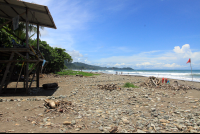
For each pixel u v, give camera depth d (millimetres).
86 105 8234
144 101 9641
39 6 10094
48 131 4582
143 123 5492
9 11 12273
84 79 25953
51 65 37375
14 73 22703
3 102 8250
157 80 18953
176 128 5027
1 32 17188
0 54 12625
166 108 7891
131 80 27016
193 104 8758
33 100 8977
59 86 16266
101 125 5277
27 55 10836
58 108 7055
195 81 27219
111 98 10367
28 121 5457
